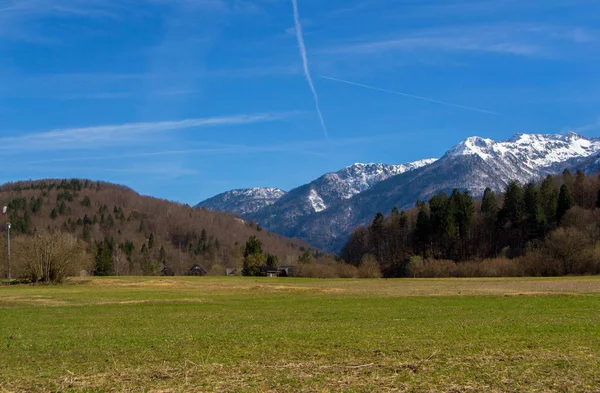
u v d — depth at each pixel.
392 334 26.45
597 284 73.19
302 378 16.83
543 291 59.84
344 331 28.08
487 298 51.41
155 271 179.00
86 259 109.62
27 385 16.92
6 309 45.94
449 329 28.19
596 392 14.82
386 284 86.44
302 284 89.94
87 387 16.47
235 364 19.31
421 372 17.28
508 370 17.30
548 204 141.62
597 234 118.50
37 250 88.19
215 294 63.66
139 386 16.36
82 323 35.00
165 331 29.92
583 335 25.00
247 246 170.75
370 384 15.95
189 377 17.31
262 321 34.62
